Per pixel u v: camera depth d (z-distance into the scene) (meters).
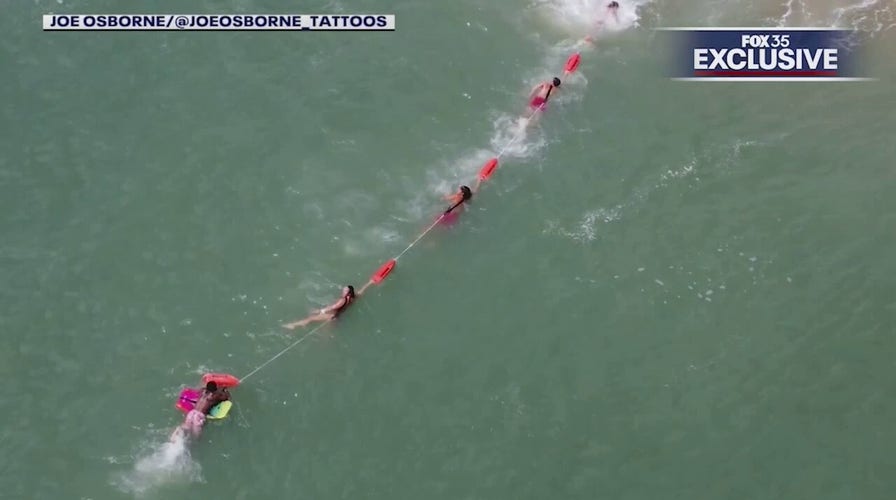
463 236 33.28
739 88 37.75
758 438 29.30
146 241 32.59
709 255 33.06
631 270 32.69
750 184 34.84
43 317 30.80
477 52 38.28
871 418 29.72
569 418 29.53
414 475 28.31
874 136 36.28
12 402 29.08
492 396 29.88
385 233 33.19
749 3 40.44
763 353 31.00
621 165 35.25
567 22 39.53
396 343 30.83
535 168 35.03
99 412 28.92
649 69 38.22
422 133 35.69
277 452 28.50
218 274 31.89
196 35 38.22
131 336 30.47
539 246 33.16
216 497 27.64
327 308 31.03
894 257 33.09
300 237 32.91
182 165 34.41
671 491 28.23
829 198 34.50
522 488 28.19
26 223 32.84
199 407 28.50
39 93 36.28
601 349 30.98
